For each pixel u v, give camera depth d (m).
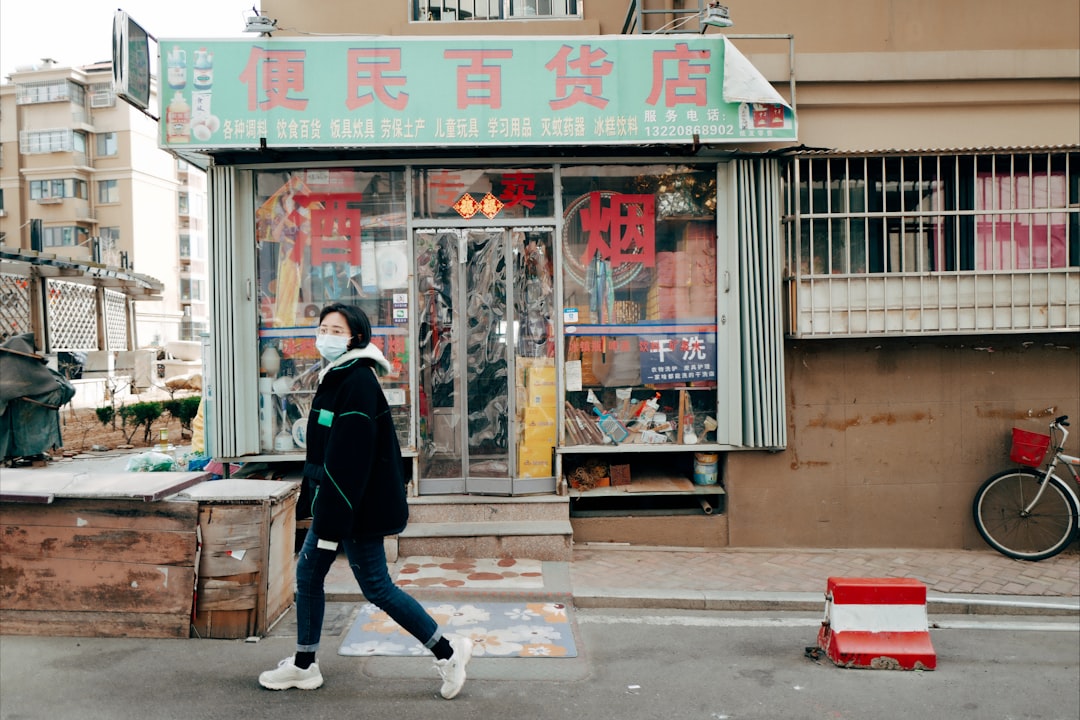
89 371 14.85
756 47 6.08
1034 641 4.47
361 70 5.39
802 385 6.02
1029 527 5.99
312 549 3.48
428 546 5.42
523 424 5.98
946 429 6.07
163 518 4.05
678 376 6.04
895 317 5.79
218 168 5.68
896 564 5.68
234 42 5.35
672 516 6.02
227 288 5.70
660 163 5.92
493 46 5.43
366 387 3.43
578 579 5.16
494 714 3.39
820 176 6.00
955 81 6.08
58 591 4.09
